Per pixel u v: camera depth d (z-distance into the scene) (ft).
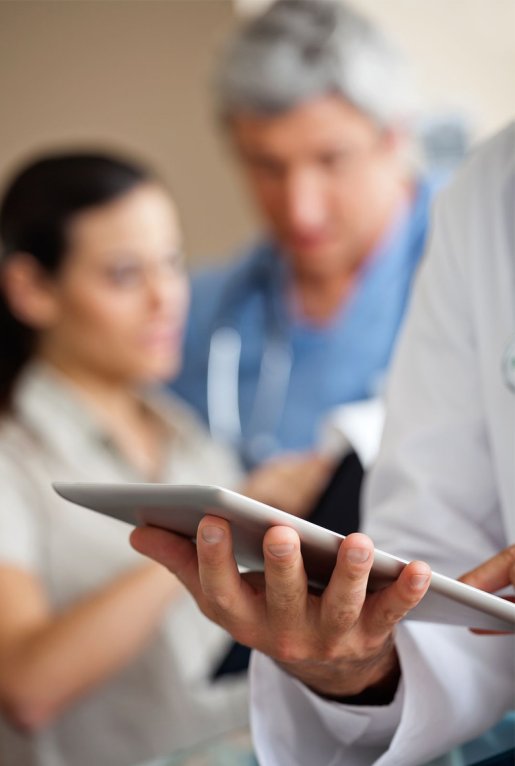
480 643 2.30
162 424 5.70
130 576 4.81
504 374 2.44
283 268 7.57
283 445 7.66
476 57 9.26
